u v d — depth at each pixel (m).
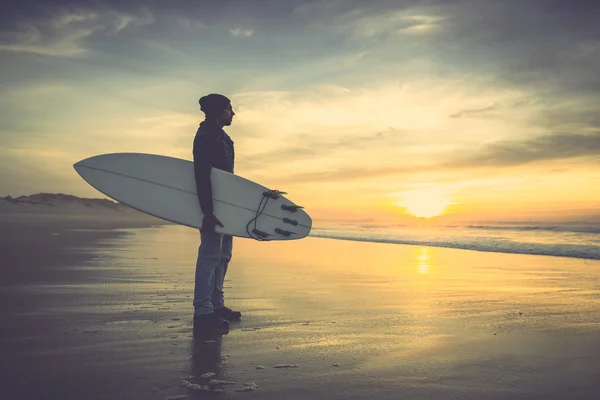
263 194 3.53
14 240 9.49
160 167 3.56
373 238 15.53
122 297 3.99
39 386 1.95
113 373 2.13
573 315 3.58
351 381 2.08
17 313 3.36
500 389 2.00
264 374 2.15
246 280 5.34
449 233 19.25
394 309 3.76
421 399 1.88
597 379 2.14
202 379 2.07
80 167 3.60
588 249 10.52
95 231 13.84
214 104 3.38
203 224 3.12
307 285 5.01
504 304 4.04
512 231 20.78
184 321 3.18
